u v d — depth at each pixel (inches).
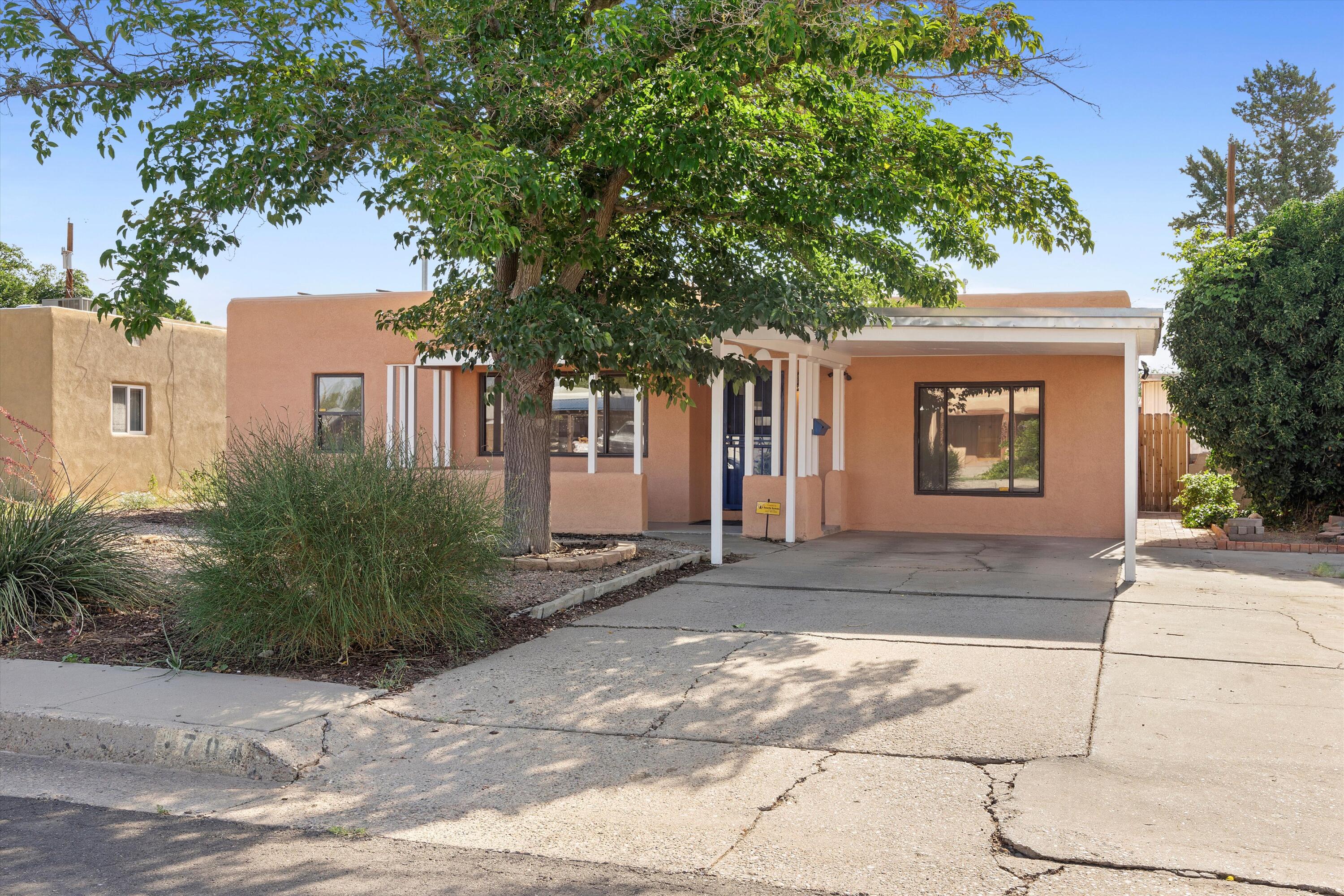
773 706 237.3
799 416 573.6
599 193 398.6
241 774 205.2
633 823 175.3
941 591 386.6
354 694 244.8
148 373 789.2
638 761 205.3
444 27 365.7
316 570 266.8
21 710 227.0
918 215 426.9
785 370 652.1
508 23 367.2
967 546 539.8
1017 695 241.8
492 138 353.1
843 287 486.9
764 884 150.6
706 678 262.1
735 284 435.8
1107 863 153.9
